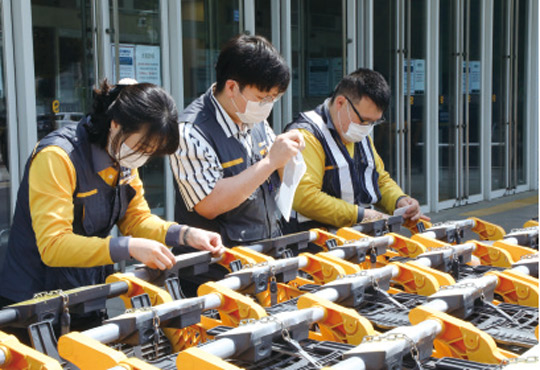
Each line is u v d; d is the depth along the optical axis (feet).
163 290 6.23
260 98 8.20
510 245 8.36
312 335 5.98
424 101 30.27
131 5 19.54
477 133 34.12
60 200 6.76
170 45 20.68
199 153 8.23
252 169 8.09
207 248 7.23
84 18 18.53
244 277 6.54
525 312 6.29
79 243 6.66
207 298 5.81
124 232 7.95
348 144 10.59
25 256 7.17
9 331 6.28
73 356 4.77
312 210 9.86
